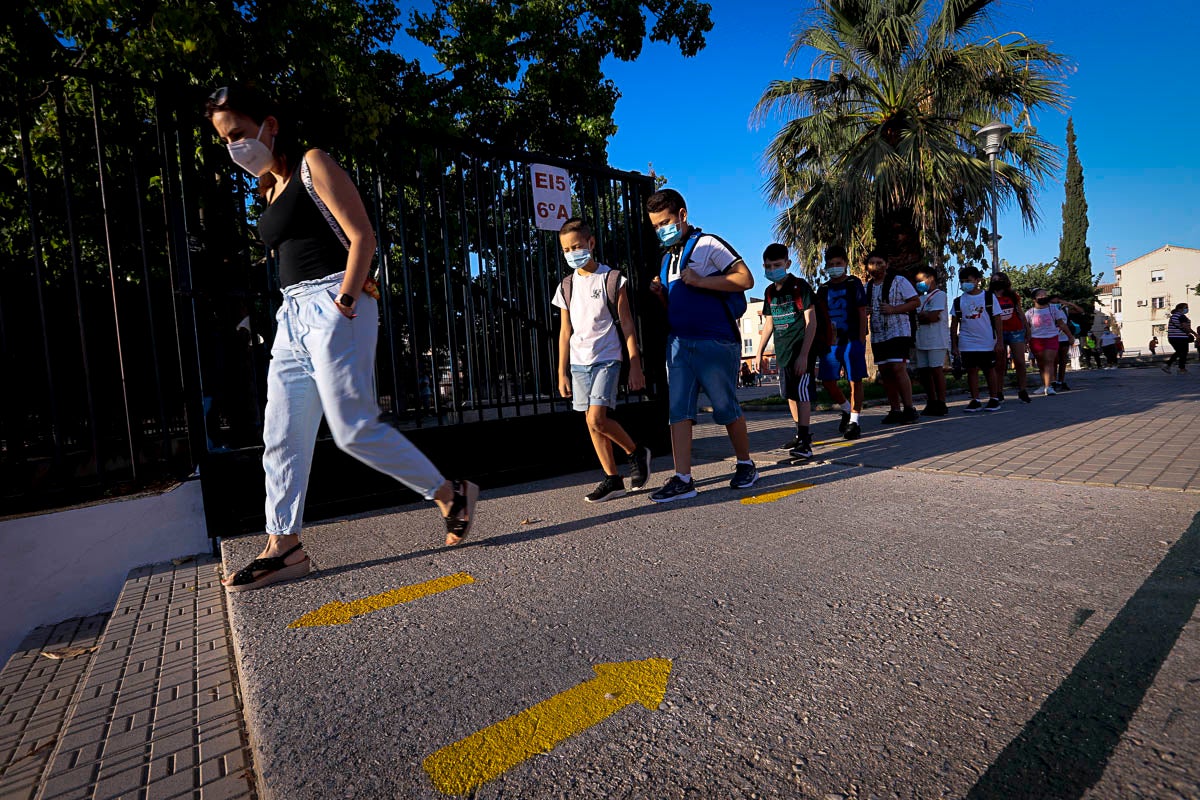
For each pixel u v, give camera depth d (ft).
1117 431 15.46
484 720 4.56
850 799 3.53
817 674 4.88
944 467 12.27
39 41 17.75
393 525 10.48
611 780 3.83
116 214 15.53
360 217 7.42
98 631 9.93
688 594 6.65
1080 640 5.11
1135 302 219.61
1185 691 4.31
